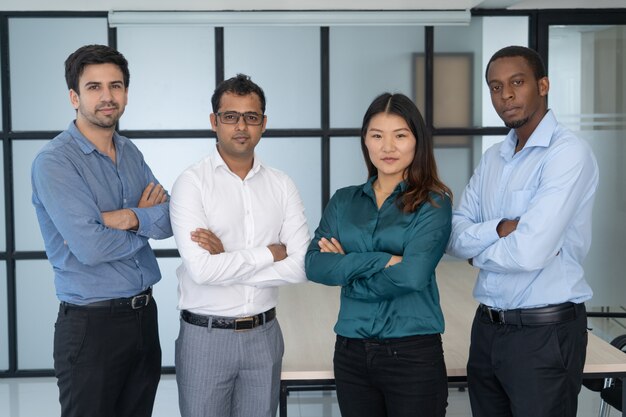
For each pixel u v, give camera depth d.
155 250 5.78
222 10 5.54
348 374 2.65
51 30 5.62
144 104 5.73
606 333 5.91
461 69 5.80
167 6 5.48
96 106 2.88
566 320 2.71
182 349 2.87
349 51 5.77
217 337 2.80
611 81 5.81
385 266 2.55
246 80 2.82
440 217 2.58
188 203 2.83
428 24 5.61
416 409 2.55
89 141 2.96
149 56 5.68
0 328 5.83
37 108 5.69
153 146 5.76
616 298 5.90
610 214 5.88
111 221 2.91
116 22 5.50
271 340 2.88
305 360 3.06
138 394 3.08
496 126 5.86
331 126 5.83
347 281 2.59
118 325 2.94
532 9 5.73
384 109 2.61
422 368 2.55
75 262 2.91
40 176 2.84
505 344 2.74
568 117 5.84
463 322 3.64
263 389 2.86
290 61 5.75
